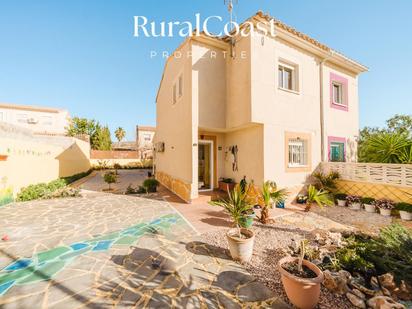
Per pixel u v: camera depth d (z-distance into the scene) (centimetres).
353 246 377
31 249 430
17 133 998
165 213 699
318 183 915
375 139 823
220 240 478
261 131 781
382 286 282
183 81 935
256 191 795
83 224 588
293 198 838
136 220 625
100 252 417
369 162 830
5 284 310
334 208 770
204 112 852
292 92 845
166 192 1099
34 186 975
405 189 686
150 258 393
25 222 606
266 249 428
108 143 3194
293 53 856
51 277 329
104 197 970
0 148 780
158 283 315
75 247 440
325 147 950
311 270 288
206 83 859
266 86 771
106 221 616
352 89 1095
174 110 1119
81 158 2020
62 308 260
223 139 1050
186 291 296
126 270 351
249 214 538
